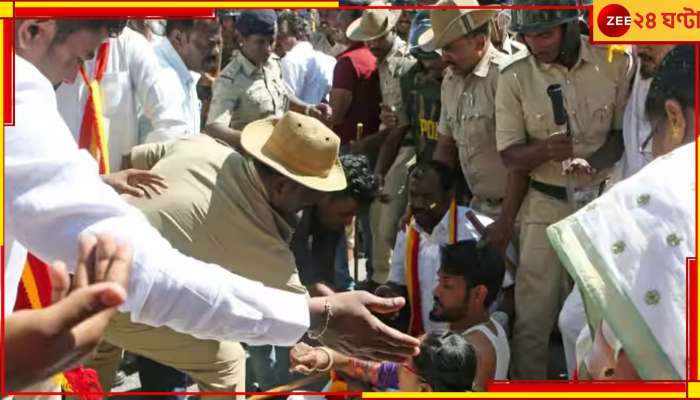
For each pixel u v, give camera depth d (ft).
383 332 6.27
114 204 5.16
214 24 13.44
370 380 10.26
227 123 15.47
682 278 4.73
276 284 9.09
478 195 13.46
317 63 19.74
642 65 10.93
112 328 9.13
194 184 8.91
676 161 5.02
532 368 12.19
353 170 11.18
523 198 12.23
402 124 16.17
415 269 12.41
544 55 11.71
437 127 15.10
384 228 15.98
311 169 8.95
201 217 8.79
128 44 11.76
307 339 10.43
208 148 9.36
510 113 12.16
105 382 10.03
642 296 4.80
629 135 11.37
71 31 5.59
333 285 11.66
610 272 4.91
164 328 9.12
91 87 10.34
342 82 17.11
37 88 5.12
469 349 9.24
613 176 11.97
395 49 16.33
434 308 11.03
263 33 15.42
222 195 8.88
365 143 16.52
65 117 10.37
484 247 10.98
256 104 15.70
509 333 12.34
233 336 5.73
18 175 4.93
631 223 4.94
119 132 11.82
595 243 5.00
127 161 11.21
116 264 3.84
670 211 4.85
